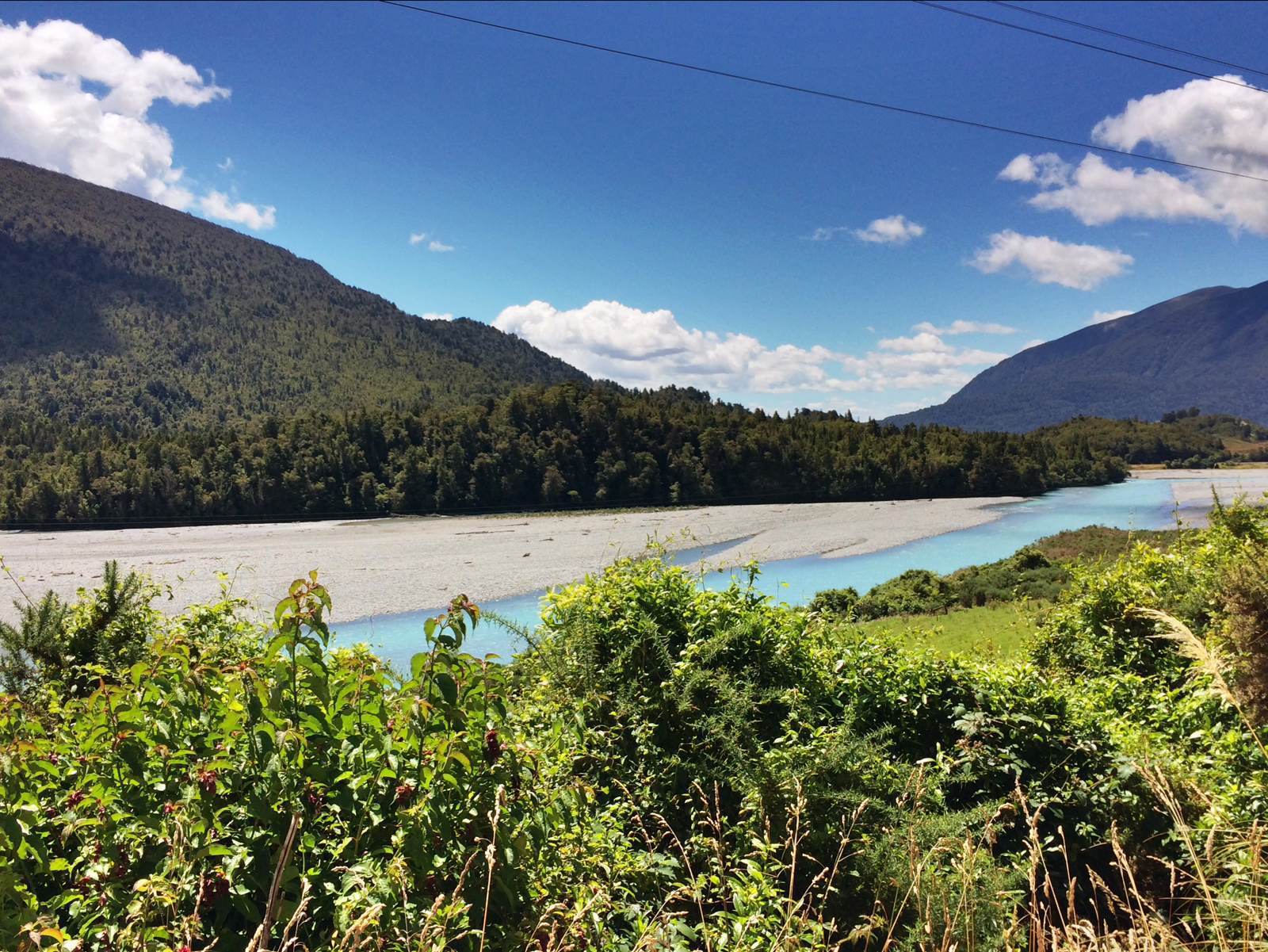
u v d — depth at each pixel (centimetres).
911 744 509
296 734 220
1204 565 967
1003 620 2103
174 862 198
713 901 317
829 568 4850
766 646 521
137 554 5700
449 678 247
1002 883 316
